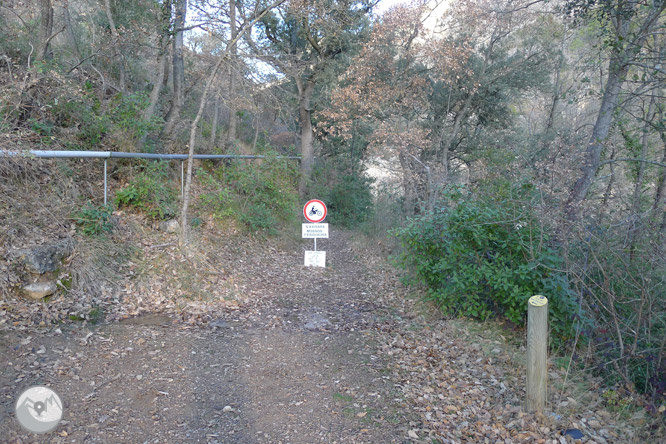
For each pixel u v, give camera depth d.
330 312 7.09
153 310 6.14
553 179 5.89
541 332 3.98
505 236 6.23
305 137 20.50
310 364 4.96
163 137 11.40
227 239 9.60
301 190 18.72
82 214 6.62
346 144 22.61
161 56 11.35
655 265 5.12
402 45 15.95
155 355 4.76
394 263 7.24
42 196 6.59
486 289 6.59
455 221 6.47
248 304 7.01
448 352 5.59
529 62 17.66
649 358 4.82
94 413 3.58
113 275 6.34
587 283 5.62
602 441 3.81
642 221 5.31
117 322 5.59
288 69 11.48
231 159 12.41
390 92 15.94
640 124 8.64
